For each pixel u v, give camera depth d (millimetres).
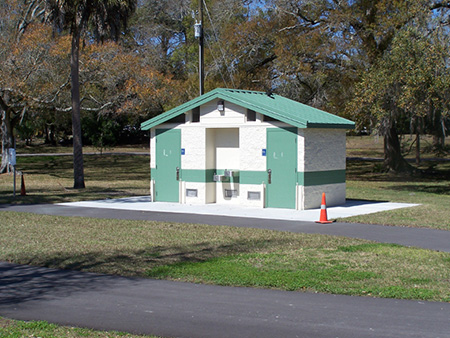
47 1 24531
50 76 33844
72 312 7363
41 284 8828
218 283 8727
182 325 6816
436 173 36719
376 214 15945
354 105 24562
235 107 18141
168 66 50375
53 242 12109
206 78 33344
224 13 33625
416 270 9328
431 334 6434
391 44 25766
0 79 31609
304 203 17047
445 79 21438
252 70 33531
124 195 22859
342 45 29469
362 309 7391
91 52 34906
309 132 17125
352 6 29703
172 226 14094
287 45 30375
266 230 13328
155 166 20016
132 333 6543
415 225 13922
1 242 12148
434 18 24984
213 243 11789
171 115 19266
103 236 12789
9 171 37000
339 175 18719
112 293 8266
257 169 17781
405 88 22281
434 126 34375
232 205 18500
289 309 7422
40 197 21781
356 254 10570
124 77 36188
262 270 9383
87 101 39500
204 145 18844
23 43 31953
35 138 74125
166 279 9039
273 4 31172
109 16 24734
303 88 32281
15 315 7242
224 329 6664
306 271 9297
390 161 36344
